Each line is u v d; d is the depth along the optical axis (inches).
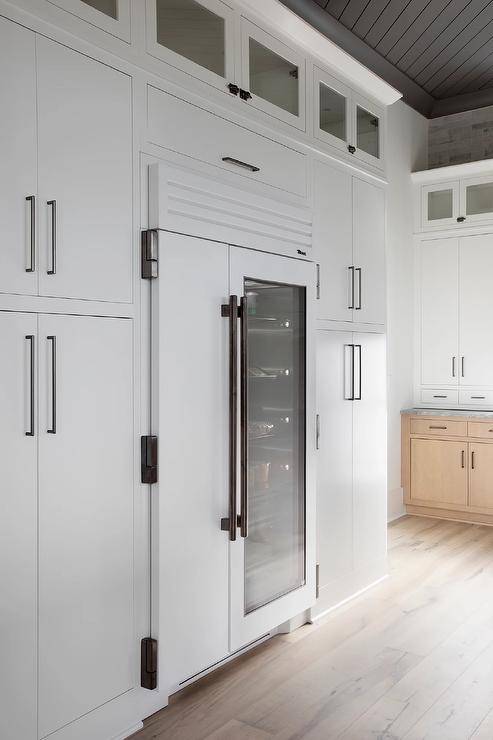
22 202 69.3
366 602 129.5
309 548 116.1
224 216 95.7
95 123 77.4
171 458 86.5
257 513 105.1
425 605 127.6
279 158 109.2
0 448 67.6
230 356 94.0
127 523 82.3
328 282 123.6
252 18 102.2
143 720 86.3
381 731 84.2
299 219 113.2
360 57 172.2
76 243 75.2
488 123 201.0
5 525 68.2
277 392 109.3
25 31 69.4
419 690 94.7
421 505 197.9
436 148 208.5
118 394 80.8
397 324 195.3
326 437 123.7
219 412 94.6
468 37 167.5
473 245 192.9
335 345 126.1
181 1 89.6
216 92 95.3
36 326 70.8
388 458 192.2
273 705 90.6
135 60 82.4
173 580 87.0
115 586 80.8
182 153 89.7
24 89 69.4
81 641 76.6
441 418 192.2
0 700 68.1
